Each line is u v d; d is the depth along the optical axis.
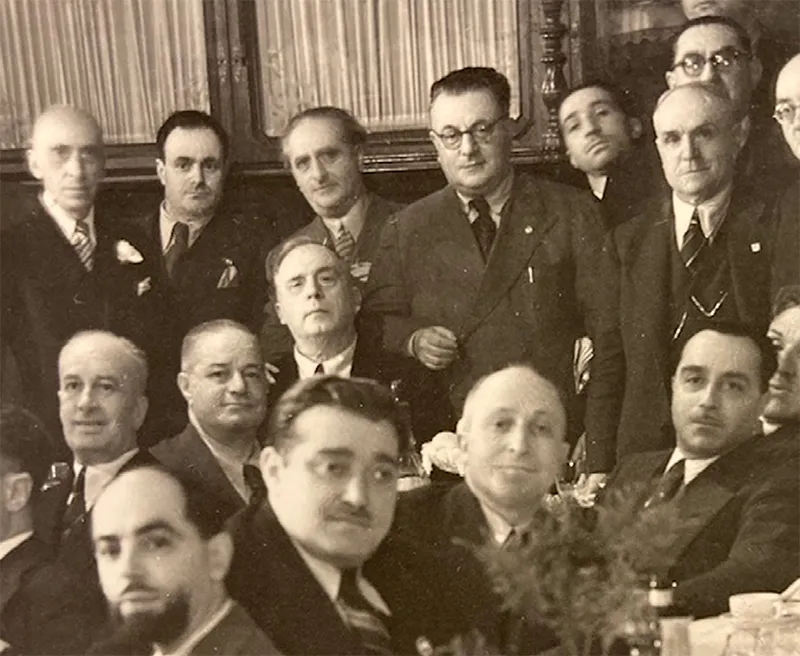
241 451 2.99
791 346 2.96
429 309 2.99
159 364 3.01
